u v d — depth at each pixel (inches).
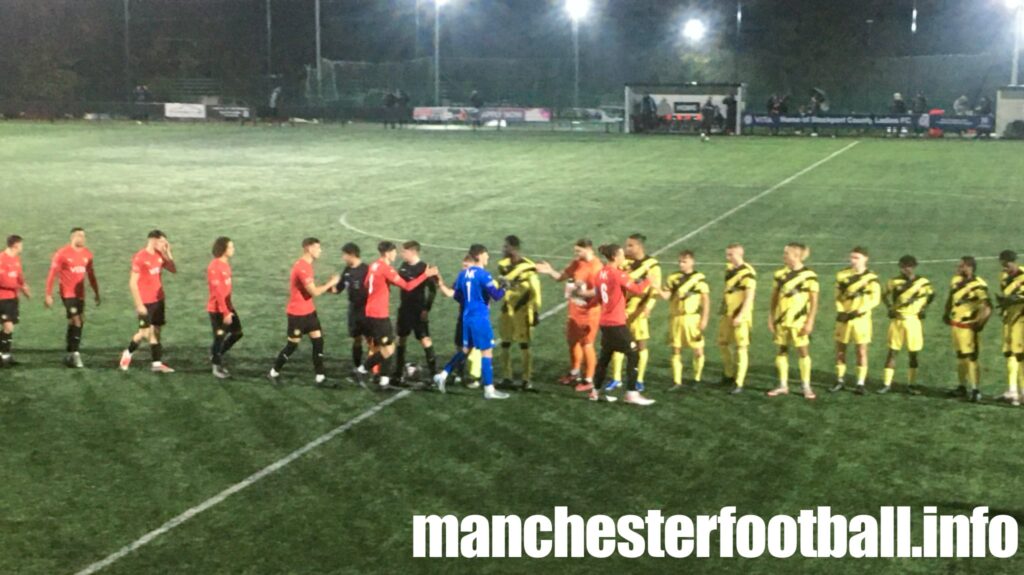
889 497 386.3
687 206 1178.0
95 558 339.0
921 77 2613.2
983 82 2536.9
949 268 829.2
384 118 2541.8
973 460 422.6
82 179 1427.2
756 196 1258.0
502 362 526.9
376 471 410.3
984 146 1940.2
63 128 2333.9
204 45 3073.3
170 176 1466.5
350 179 1438.2
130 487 394.9
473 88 2856.8
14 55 2770.7
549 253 906.7
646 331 517.7
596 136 2228.1
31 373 547.8
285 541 350.6
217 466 415.8
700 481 401.1
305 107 2586.1
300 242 957.8
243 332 635.5
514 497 386.0
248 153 1807.3
